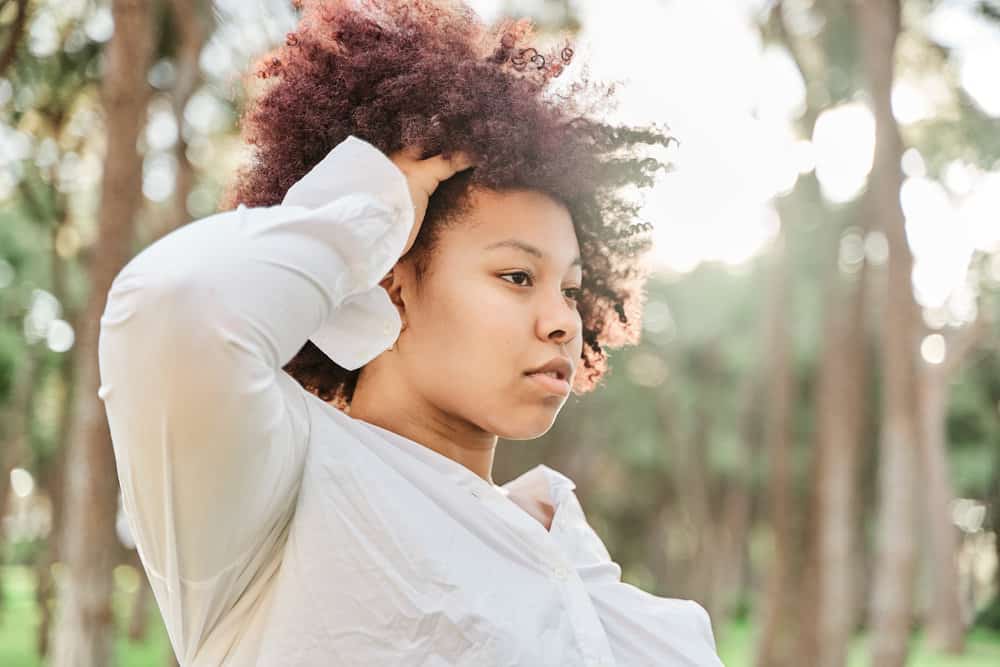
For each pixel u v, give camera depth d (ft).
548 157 3.45
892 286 34.27
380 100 3.50
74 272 34.65
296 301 2.82
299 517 3.00
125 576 69.97
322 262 2.91
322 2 3.81
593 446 77.46
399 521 3.02
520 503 3.97
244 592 3.07
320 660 2.88
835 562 45.11
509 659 2.95
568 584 3.27
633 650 3.49
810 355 64.13
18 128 18.38
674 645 3.56
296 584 2.94
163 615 3.08
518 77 3.60
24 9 14.61
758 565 93.50
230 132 28.53
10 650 55.88
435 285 3.43
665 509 99.09
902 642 33.12
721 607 76.18
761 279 56.70
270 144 3.83
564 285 3.58
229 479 2.73
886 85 35.01
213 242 2.75
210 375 2.60
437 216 3.45
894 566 33.53
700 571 79.97
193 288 2.61
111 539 22.80
